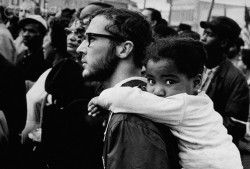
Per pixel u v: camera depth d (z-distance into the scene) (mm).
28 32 4043
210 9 4992
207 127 1354
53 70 2209
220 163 1320
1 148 2301
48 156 1821
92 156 1521
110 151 1308
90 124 1550
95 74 1586
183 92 1376
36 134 2646
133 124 1304
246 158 3111
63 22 3807
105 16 1580
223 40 3314
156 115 1322
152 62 1380
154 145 1279
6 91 2475
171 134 1380
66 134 1628
